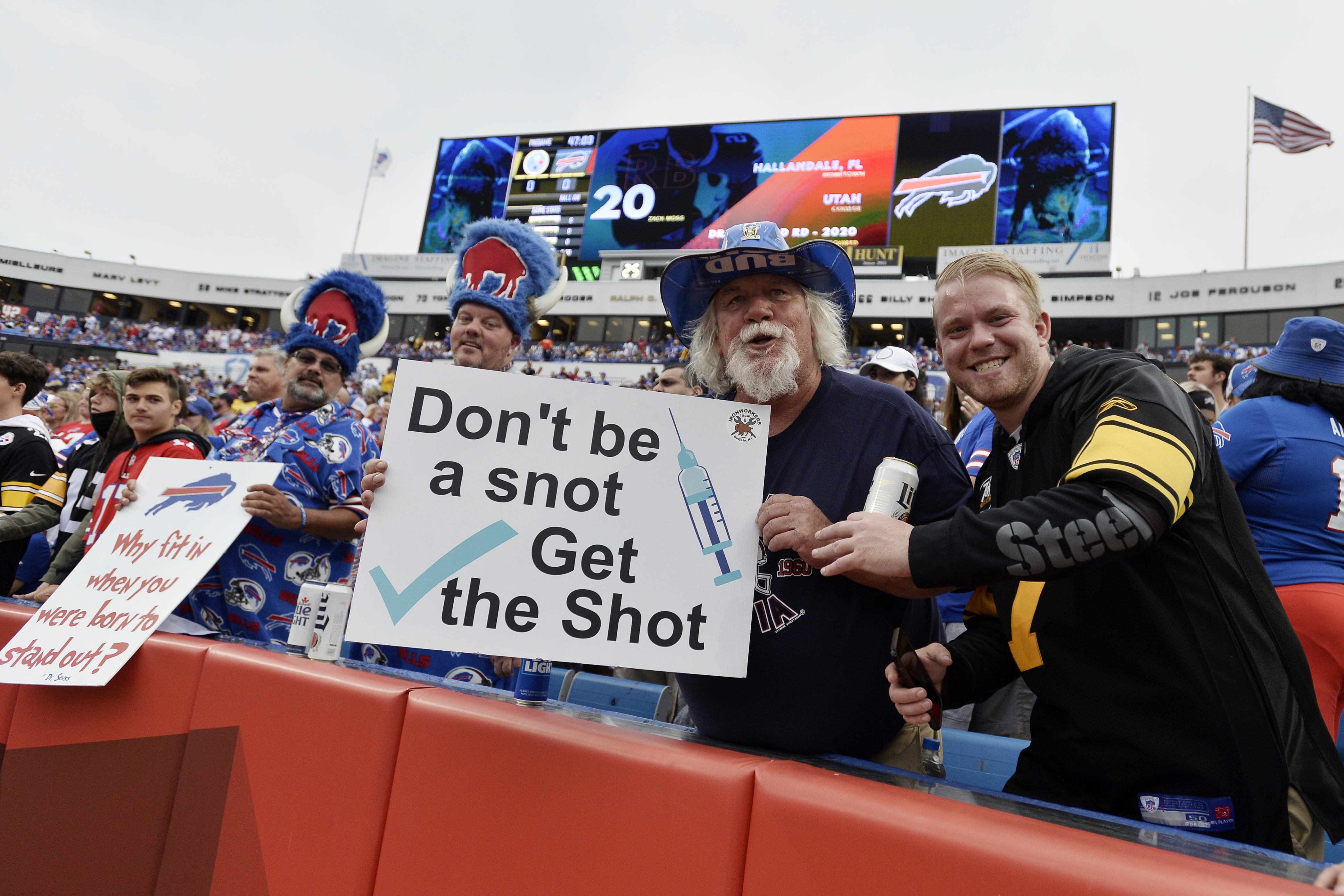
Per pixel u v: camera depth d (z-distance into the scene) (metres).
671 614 1.05
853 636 1.14
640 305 27.44
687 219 26.70
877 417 1.25
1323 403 1.73
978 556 0.82
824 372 1.35
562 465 1.08
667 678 2.58
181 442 2.45
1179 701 0.93
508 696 1.21
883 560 0.87
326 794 1.12
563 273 2.39
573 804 0.92
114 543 1.76
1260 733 0.90
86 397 5.69
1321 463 1.66
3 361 2.89
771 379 1.21
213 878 1.20
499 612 1.02
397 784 1.06
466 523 1.04
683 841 0.84
